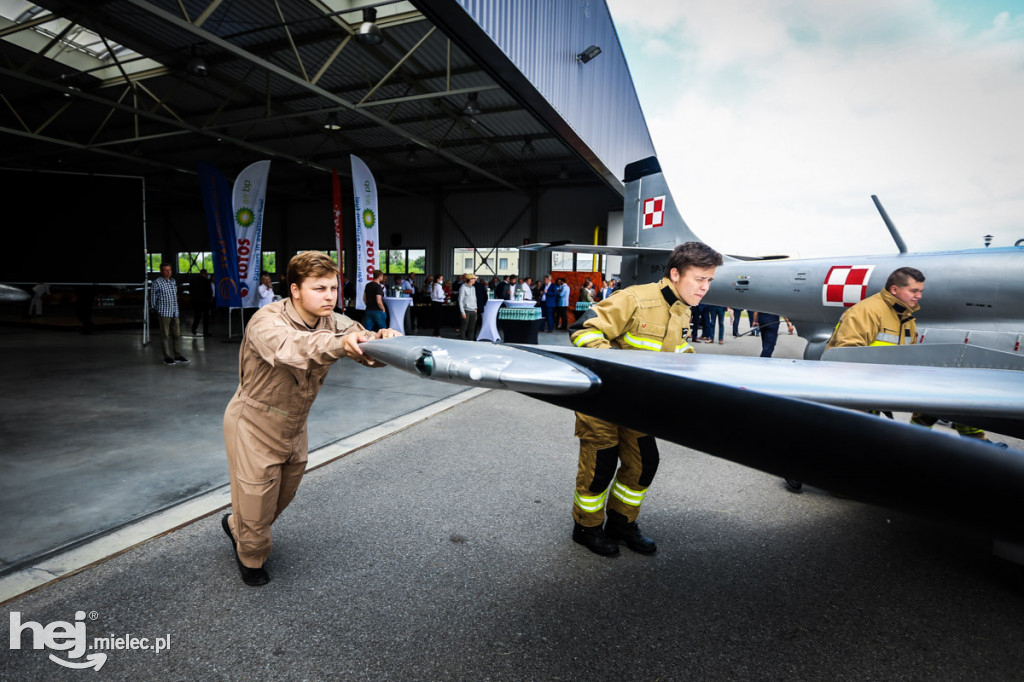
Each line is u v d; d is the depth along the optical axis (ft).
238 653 5.30
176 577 6.63
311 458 11.34
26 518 8.11
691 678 5.10
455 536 7.99
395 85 43.06
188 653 5.27
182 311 59.52
